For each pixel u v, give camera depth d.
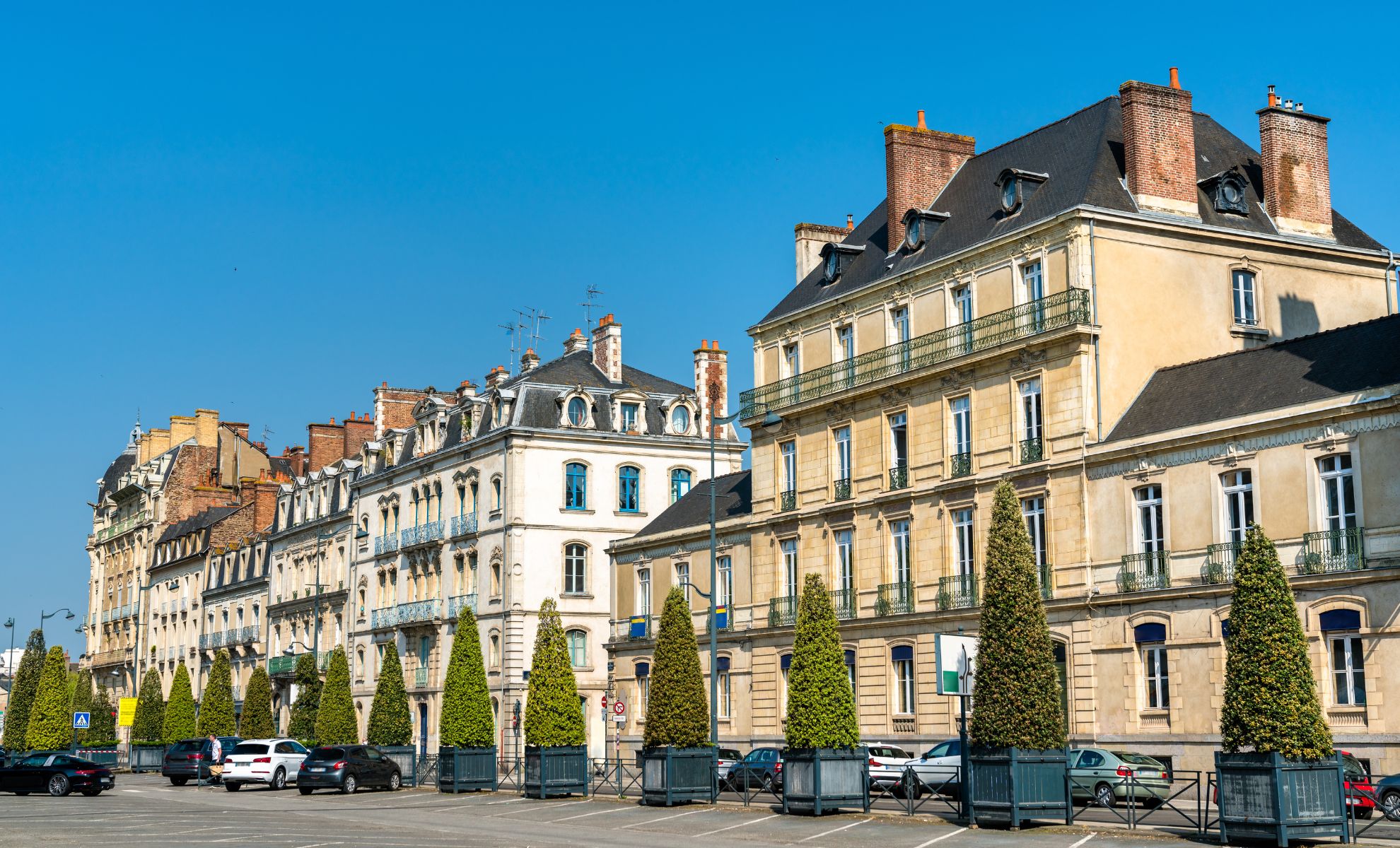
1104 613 43.25
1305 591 38.31
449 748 53.50
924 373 49.91
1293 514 38.84
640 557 64.94
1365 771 35.34
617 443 76.19
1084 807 37.88
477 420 78.75
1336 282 49.75
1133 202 46.78
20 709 90.75
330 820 40.50
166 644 116.69
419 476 82.94
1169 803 38.16
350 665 87.94
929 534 49.72
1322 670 37.84
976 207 51.91
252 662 102.00
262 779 59.03
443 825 38.16
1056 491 45.12
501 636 73.19
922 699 49.19
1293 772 28.48
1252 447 39.91
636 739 63.03
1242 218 48.66
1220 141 51.62
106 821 39.47
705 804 42.50
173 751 66.19
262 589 101.94
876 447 52.38
